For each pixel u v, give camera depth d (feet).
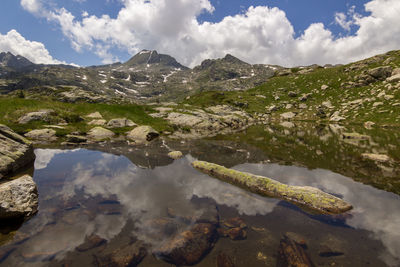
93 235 26.23
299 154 78.95
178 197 38.68
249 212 33.14
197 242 25.17
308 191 38.32
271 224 29.60
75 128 122.01
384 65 375.45
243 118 320.09
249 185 44.45
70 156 69.41
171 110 236.02
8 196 30.63
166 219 30.50
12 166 51.06
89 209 33.32
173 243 24.86
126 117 169.68
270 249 24.07
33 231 27.09
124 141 102.37
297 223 29.96
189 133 145.28
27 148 58.95
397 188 44.42
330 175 53.72
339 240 25.85
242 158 72.23
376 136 127.03
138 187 43.52
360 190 43.27
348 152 82.12
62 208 33.55
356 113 263.70
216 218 31.04
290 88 492.95
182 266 21.34
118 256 22.40
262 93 522.06
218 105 433.48
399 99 242.17
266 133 149.28
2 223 28.73
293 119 328.08
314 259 22.39
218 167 54.19
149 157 71.20
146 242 24.98
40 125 116.98
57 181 46.01
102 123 144.56
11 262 21.39
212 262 21.99
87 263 21.42
